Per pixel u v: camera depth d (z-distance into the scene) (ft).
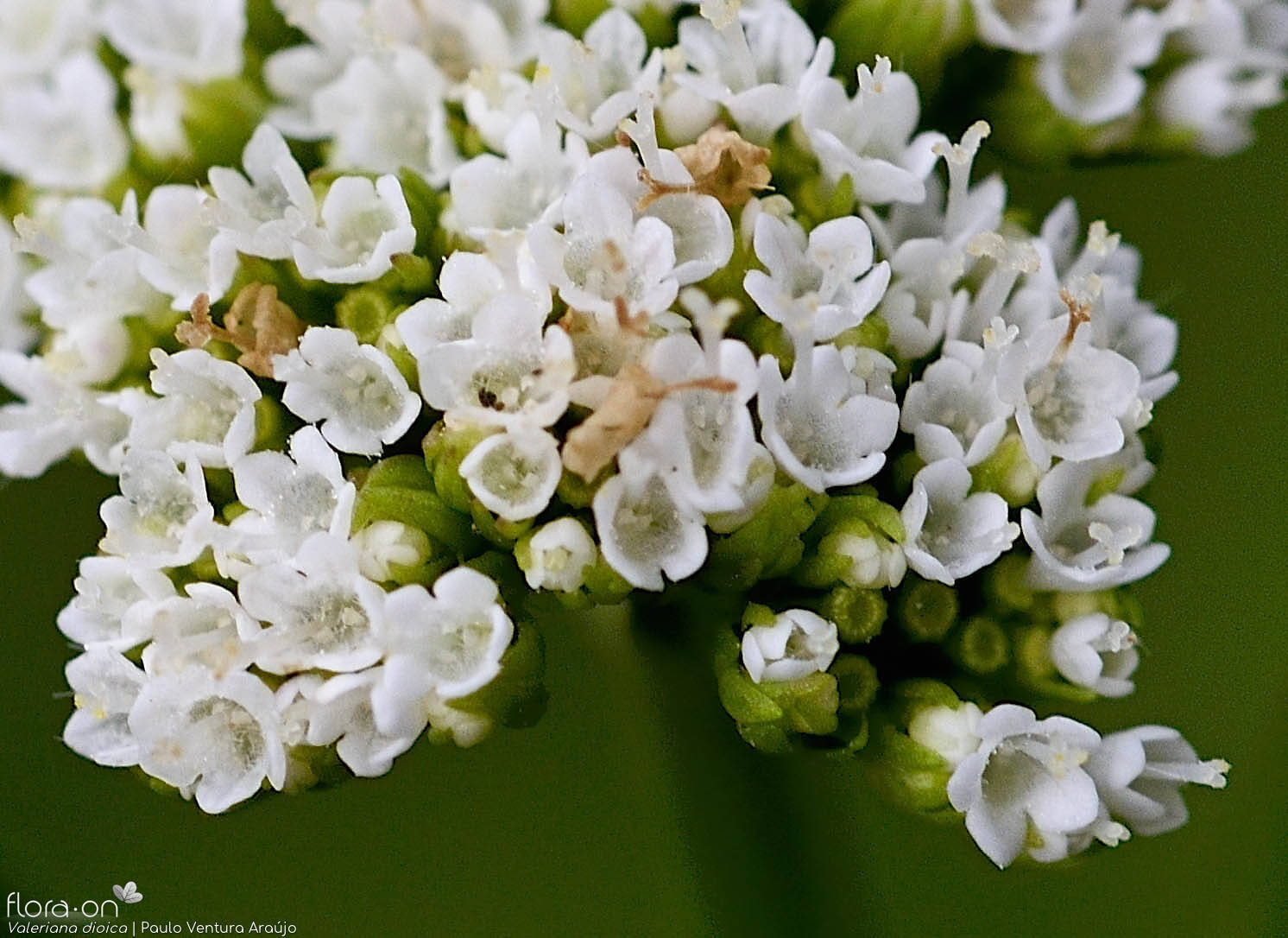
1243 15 0.23
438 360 0.20
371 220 0.21
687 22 0.22
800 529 0.21
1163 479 0.25
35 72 0.22
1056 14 0.22
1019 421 0.21
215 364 0.21
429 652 0.20
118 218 0.21
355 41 0.22
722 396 0.20
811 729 0.20
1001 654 0.21
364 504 0.21
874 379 0.21
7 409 0.22
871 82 0.21
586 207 0.20
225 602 0.20
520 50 0.22
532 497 0.20
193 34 0.22
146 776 0.21
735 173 0.21
